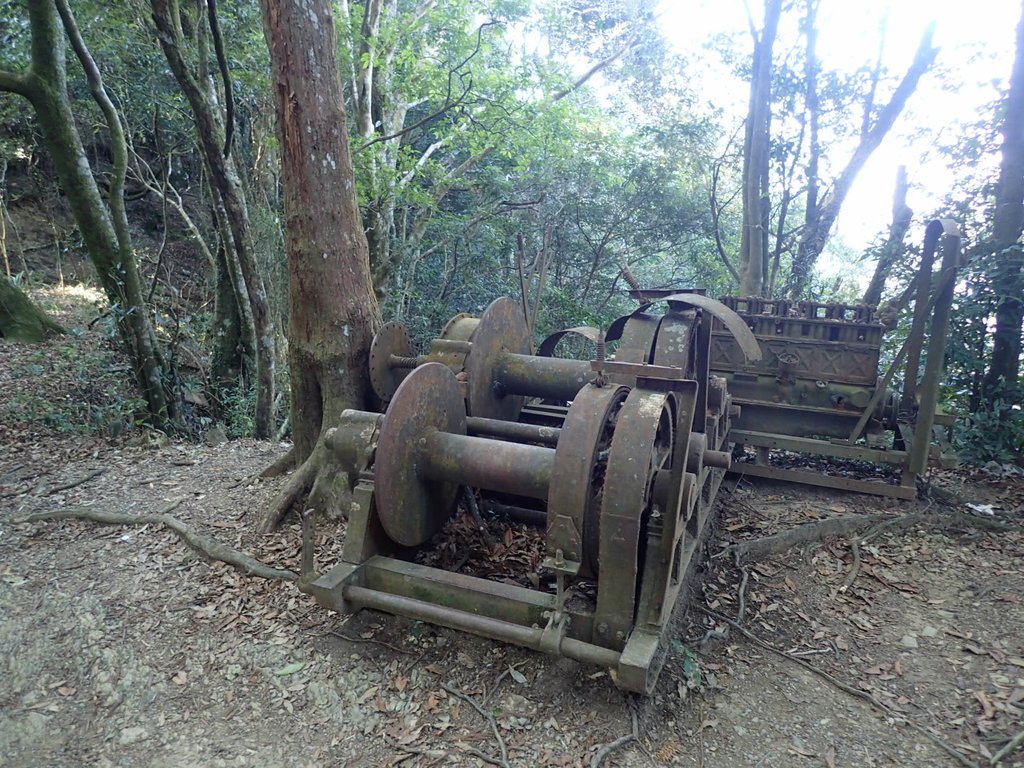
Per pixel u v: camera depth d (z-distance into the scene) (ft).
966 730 9.90
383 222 34.63
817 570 14.66
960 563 14.87
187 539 14.42
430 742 9.31
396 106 37.99
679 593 12.56
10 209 48.32
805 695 10.67
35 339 33.83
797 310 19.07
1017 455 20.53
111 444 22.34
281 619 11.87
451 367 14.30
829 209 34.91
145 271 43.09
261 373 26.78
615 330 14.12
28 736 9.55
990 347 22.06
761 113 33.19
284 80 14.42
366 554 11.20
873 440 18.19
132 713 9.96
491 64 43.42
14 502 16.94
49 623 11.86
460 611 10.05
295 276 15.42
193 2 26.16
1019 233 20.65
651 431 9.11
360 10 34.32
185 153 39.58
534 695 10.07
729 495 18.52
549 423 17.03
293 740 9.43
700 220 47.39
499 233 44.55
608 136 46.01
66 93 23.00
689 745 9.46
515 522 14.96
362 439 10.99
